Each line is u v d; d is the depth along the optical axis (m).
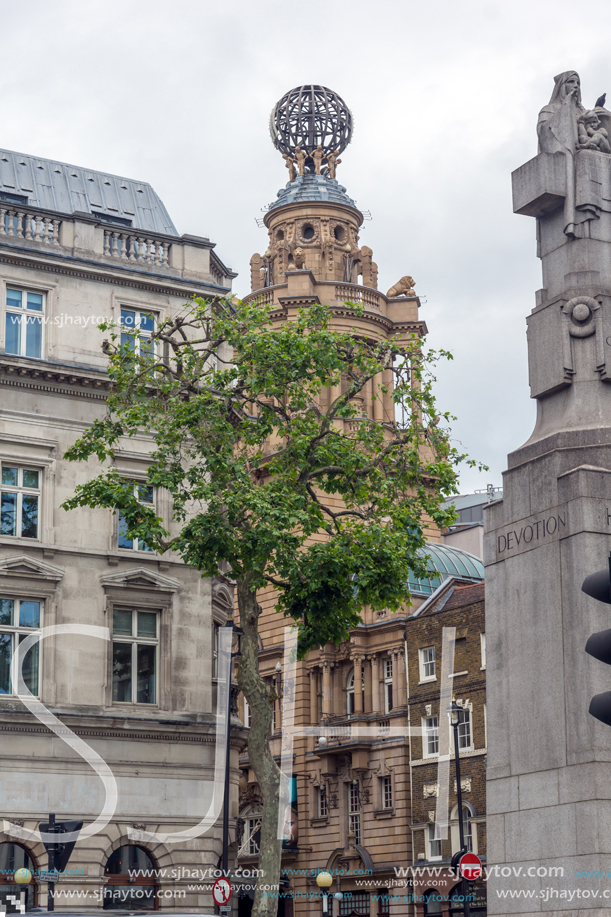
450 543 78.12
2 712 37.75
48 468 40.44
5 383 40.12
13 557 39.25
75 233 42.28
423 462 35.91
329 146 81.00
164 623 41.53
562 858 19.27
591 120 22.92
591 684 19.23
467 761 57.31
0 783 37.41
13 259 40.88
